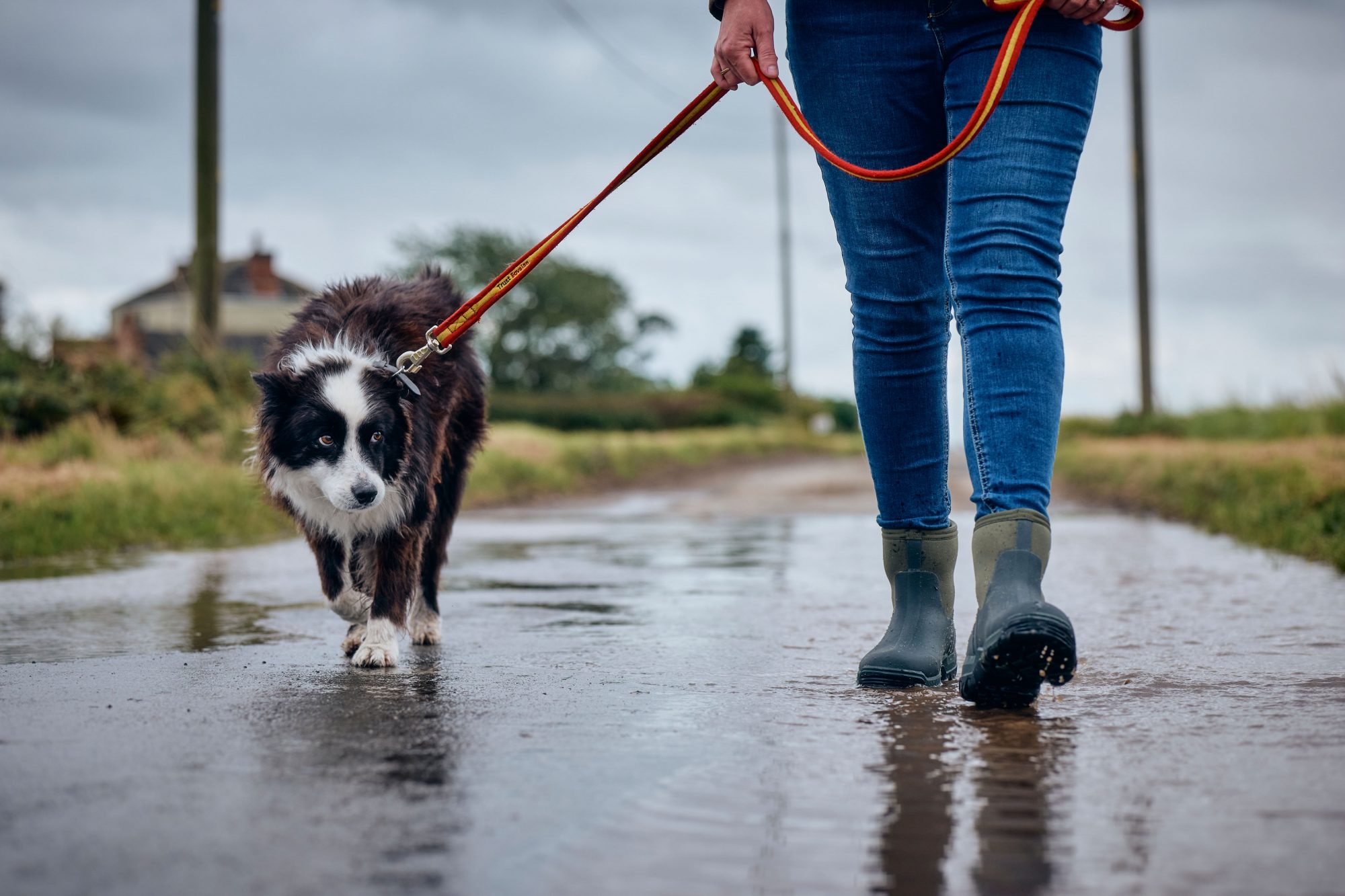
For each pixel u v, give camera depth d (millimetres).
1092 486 14969
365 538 4188
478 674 3480
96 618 4723
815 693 3111
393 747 2549
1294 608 4656
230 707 2982
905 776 2285
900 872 1798
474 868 1811
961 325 3010
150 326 59438
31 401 12102
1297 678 3207
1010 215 2926
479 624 4602
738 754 2471
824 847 1904
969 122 2781
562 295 68312
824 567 6766
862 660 3246
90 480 9062
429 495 4273
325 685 3314
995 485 2889
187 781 2273
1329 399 14992
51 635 4277
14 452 10680
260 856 1857
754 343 77938
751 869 1811
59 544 7691
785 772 2320
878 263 3191
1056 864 1818
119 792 2193
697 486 19188
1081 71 2980
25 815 2053
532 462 17859
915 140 3135
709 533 9547
